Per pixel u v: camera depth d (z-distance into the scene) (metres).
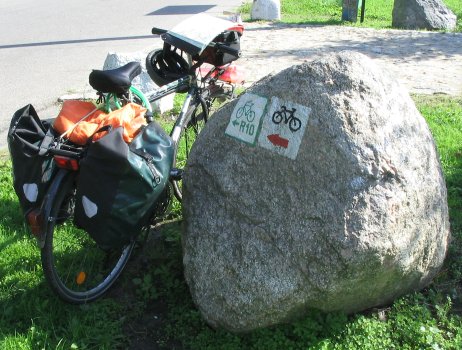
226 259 3.09
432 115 6.50
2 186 4.81
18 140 3.09
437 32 12.73
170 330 3.21
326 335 3.04
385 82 3.10
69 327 3.13
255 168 3.12
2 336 3.06
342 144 2.89
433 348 3.00
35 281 3.52
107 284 3.47
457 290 3.54
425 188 3.09
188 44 4.06
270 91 3.12
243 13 15.73
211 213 3.23
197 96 4.45
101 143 2.90
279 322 3.07
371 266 2.86
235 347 3.04
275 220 3.00
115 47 10.98
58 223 3.27
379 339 3.03
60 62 9.76
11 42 11.41
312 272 2.89
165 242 4.00
